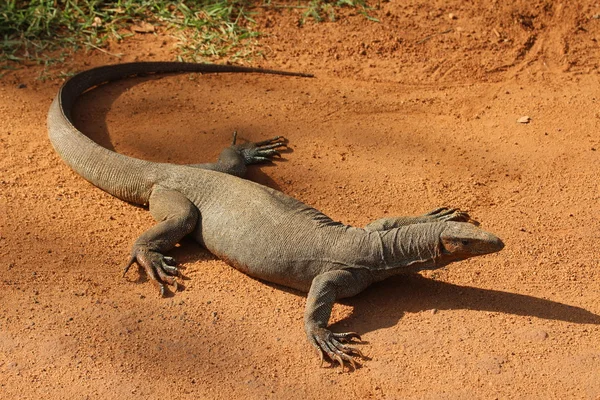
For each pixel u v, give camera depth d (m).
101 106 2.14
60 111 2.02
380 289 1.75
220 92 2.20
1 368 1.62
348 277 1.70
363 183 1.96
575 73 2.25
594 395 1.59
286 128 2.10
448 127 2.11
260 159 2.00
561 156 2.02
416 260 1.72
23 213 1.87
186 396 1.59
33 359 1.63
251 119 2.12
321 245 1.72
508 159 2.02
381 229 1.76
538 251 1.82
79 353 1.64
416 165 2.00
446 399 1.58
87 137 1.95
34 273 1.76
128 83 2.22
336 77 2.26
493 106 2.16
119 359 1.63
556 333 1.67
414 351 1.65
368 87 2.22
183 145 2.05
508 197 1.93
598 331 1.67
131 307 1.71
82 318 1.69
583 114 2.13
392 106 2.17
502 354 1.64
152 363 1.63
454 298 1.73
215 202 1.80
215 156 2.02
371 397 1.59
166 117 2.12
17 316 1.69
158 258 1.76
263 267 1.74
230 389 1.60
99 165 1.91
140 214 1.89
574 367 1.62
